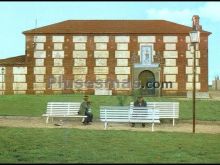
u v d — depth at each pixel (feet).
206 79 217.97
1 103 153.17
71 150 60.44
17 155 56.18
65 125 98.58
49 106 107.76
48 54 222.28
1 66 221.25
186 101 161.68
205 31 217.97
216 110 136.67
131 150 60.75
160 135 77.05
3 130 81.00
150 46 221.05
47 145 64.64
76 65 221.46
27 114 126.82
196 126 99.86
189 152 59.36
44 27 226.17
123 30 221.66
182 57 219.82
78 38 222.07
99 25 227.61
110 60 221.25
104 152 58.95
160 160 52.80
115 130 85.10
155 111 91.40
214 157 55.67
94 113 129.70
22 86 221.87
